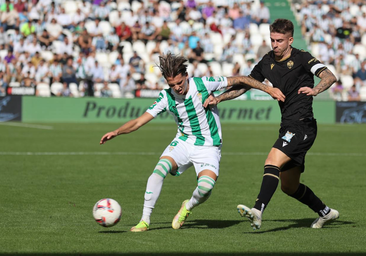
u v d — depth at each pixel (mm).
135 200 22859
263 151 41688
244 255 13555
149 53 76438
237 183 27625
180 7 80562
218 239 15484
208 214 20125
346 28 83188
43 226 17344
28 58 69375
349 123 71062
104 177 29000
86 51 73250
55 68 68438
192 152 16781
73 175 29500
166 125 64688
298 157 16219
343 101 71250
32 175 29219
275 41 16391
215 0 84438
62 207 20984
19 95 65500
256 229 16594
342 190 25719
